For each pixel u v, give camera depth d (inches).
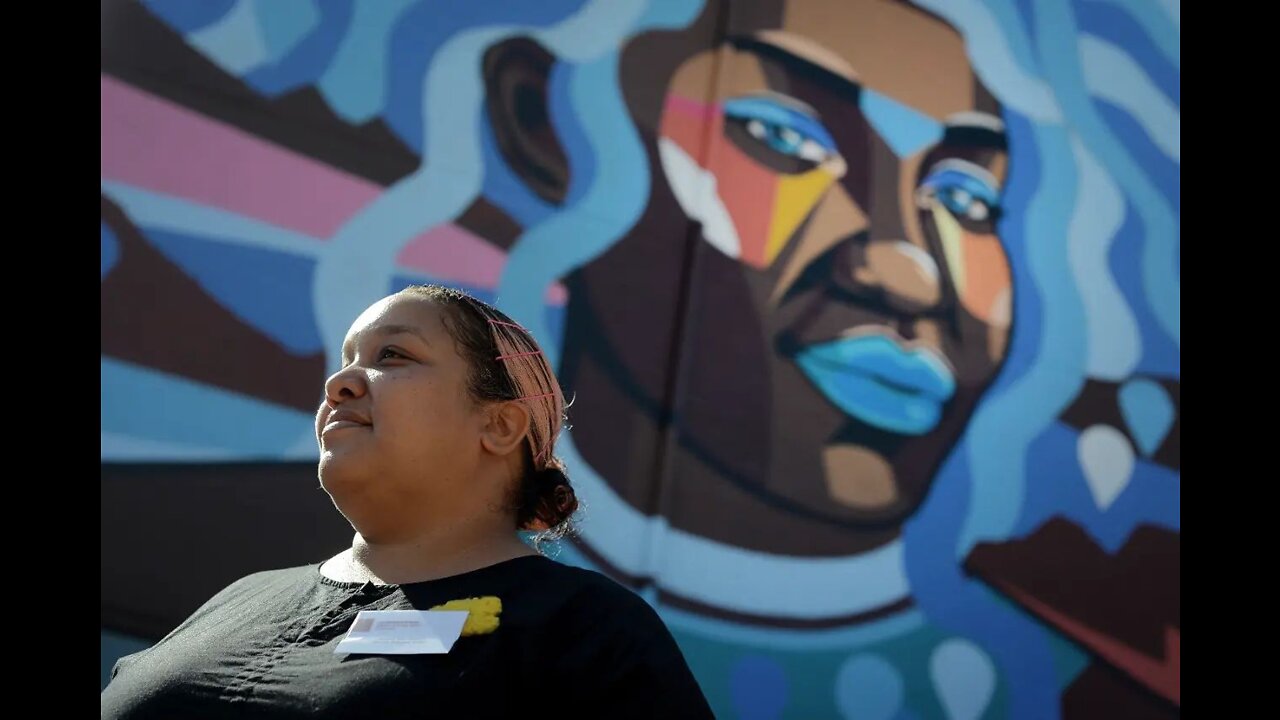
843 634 163.6
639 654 48.7
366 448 55.1
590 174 167.2
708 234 173.0
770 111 183.2
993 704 169.6
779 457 168.1
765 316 173.5
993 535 179.0
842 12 193.6
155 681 51.2
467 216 157.2
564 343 158.9
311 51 152.1
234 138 144.7
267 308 141.9
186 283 137.9
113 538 127.0
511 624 49.3
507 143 162.2
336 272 147.2
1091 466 189.9
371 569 55.9
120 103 138.7
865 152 189.0
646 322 165.2
